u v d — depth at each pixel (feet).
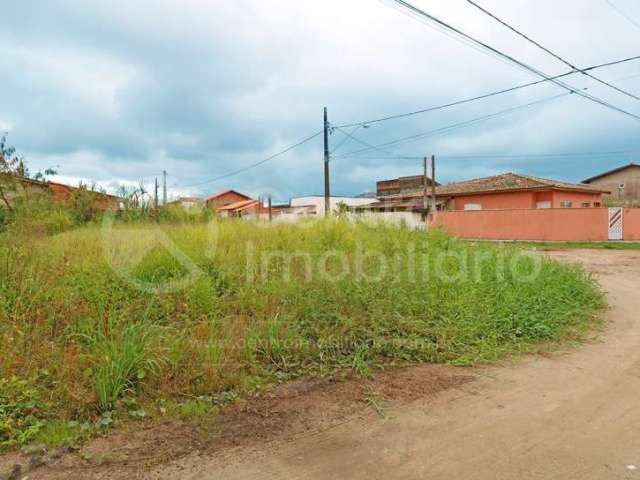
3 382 10.49
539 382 13.38
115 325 13.88
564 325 19.19
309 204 119.34
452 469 8.70
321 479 8.36
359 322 16.08
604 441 9.81
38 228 26.68
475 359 15.10
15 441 9.20
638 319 21.42
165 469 8.60
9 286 15.29
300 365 13.84
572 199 91.66
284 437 9.91
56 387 10.84
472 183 105.60
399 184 143.33
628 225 77.77
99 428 9.89
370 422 10.69
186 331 14.05
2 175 31.19
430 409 11.44
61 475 8.34
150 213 38.29
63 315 14.14
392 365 14.52
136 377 11.52
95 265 18.61
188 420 10.51
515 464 8.87
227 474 8.47
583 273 27.99
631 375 13.98
